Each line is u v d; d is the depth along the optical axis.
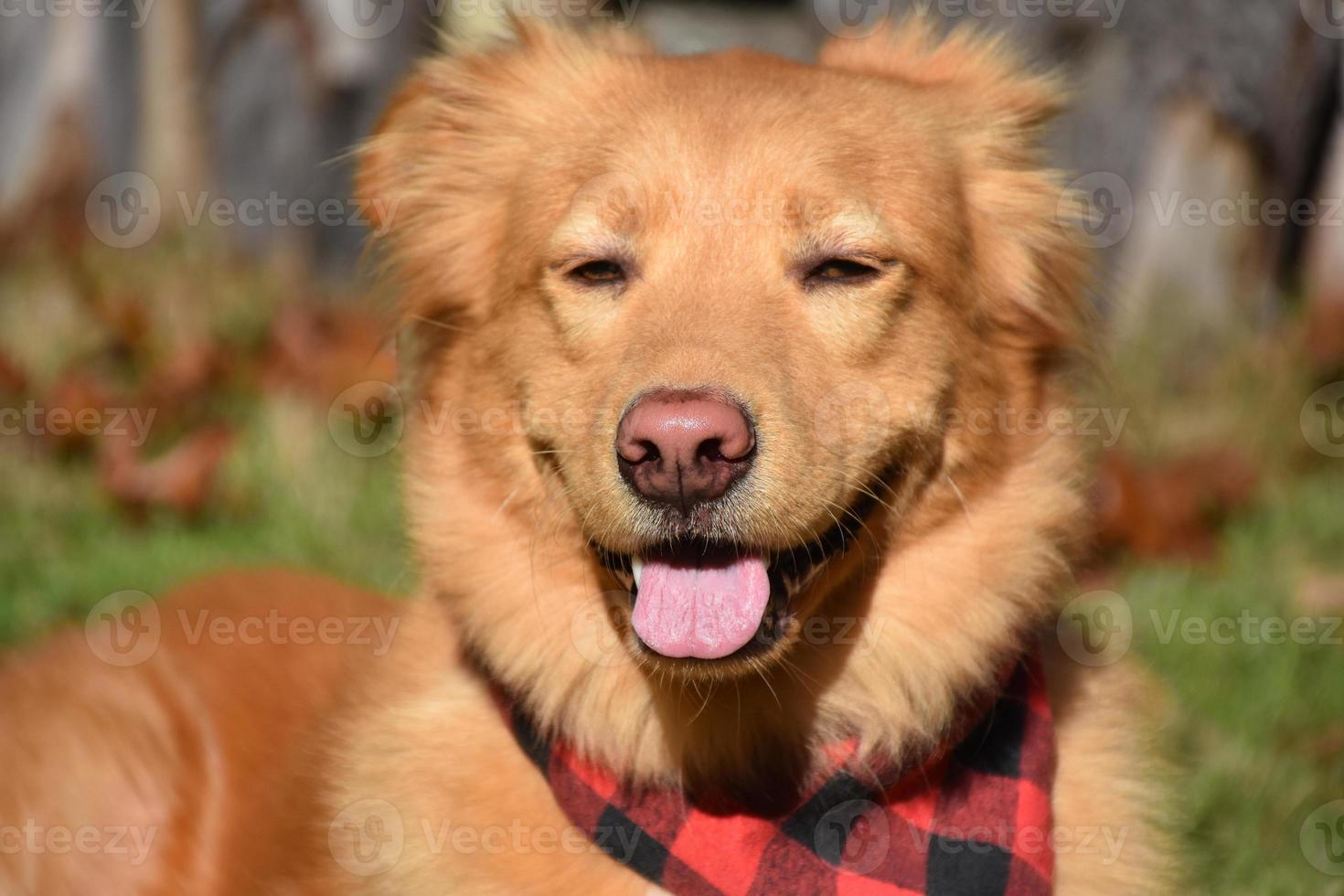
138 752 5.40
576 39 4.98
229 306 11.48
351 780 4.56
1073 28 10.98
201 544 8.05
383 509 8.38
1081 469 4.67
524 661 4.32
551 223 4.32
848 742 4.38
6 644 6.98
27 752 5.39
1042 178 4.82
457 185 4.85
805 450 3.81
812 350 4.01
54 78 13.86
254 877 4.95
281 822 4.94
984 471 4.41
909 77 5.11
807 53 16.91
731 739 4.33
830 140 4.21
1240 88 10.96
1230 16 10.85
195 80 13.53
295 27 13.14
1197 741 6.22
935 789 4.30
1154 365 10.55
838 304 4.08
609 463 3.80
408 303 4.84
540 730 4.30
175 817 5.30
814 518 3.86
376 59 13.16
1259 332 11.24
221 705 5.45
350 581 7.42
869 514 4.21
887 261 4.11
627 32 5.23
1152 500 8.41
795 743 4.41
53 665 5.70
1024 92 5.00
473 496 4.49
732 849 4.19
